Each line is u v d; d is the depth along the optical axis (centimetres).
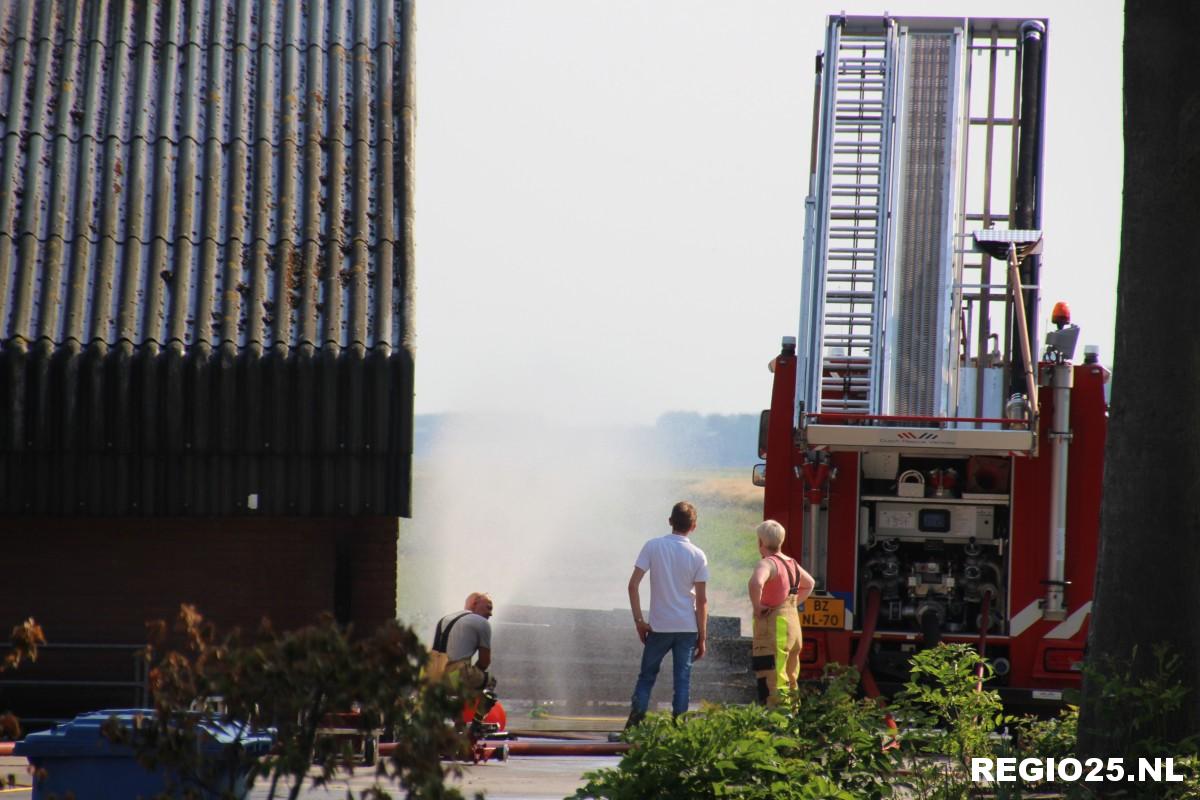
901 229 4953
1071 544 4675
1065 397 4659
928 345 4819
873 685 4612
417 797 1736
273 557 5009
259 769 1778
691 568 4206
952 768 2802
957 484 4784
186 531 5000
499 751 4003
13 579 4956
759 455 5281
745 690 6288
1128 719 2791
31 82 5434
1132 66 2964
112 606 4969
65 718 4906
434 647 4175
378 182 5297
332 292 4969
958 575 4812
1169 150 2912
